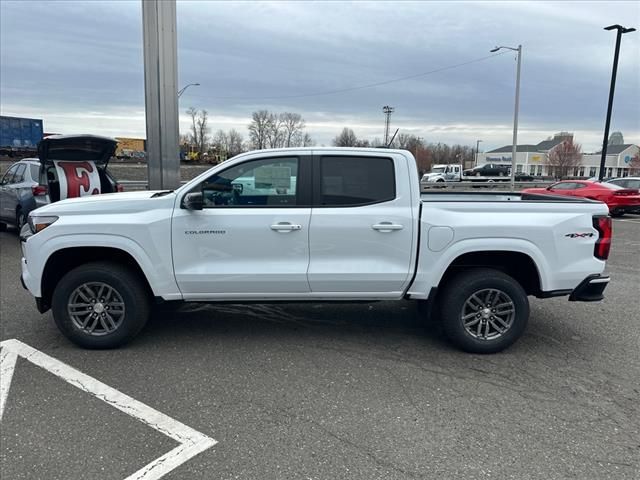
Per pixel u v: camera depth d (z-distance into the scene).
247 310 5.71
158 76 9.55
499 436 3.15
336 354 4.46
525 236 4.32
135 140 68.94
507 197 5.84
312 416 3.37
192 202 4.19
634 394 3.76
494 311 4.46
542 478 2.73
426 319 5.47
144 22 9.45
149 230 4.26
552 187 19.53
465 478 2.72
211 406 3.49
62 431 3.14
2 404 3.47
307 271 4.34
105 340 4.41
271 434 3.14
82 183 8.98
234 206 4.36
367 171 4.38
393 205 4.35
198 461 2.85
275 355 4.41
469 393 3.74
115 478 2.69
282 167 4.35
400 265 4.38
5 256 8.71
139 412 3.39
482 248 4.32
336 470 2.78
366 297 4.50
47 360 4.23
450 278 4.56
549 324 5.41
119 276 4.34
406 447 3.02
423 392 3.74
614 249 11.06
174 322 5.27
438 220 4.32
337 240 4.33
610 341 4.89
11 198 10.00
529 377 4.03
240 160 4.34
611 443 3.09
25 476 2.70
